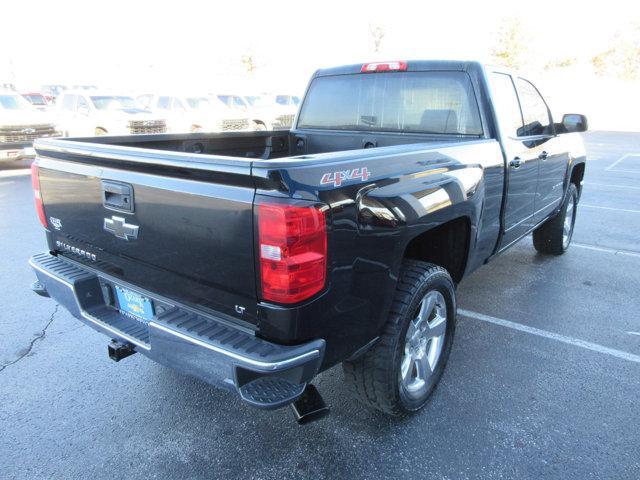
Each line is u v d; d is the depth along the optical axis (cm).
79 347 378
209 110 1884
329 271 209
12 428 287
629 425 288
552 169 478
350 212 215
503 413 299
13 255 593
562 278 524
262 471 255
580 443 273
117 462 262
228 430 286
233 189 201
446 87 368
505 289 491
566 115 477
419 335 290
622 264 572
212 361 209
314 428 286
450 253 328
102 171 249
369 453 266
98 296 284
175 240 225
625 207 898
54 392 321
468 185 301
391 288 247
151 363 358
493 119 354
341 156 219
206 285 223
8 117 1262
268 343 208
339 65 427
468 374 339
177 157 212
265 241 195
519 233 429
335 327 221
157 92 1777
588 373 342
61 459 263
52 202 289
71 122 1495
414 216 251
